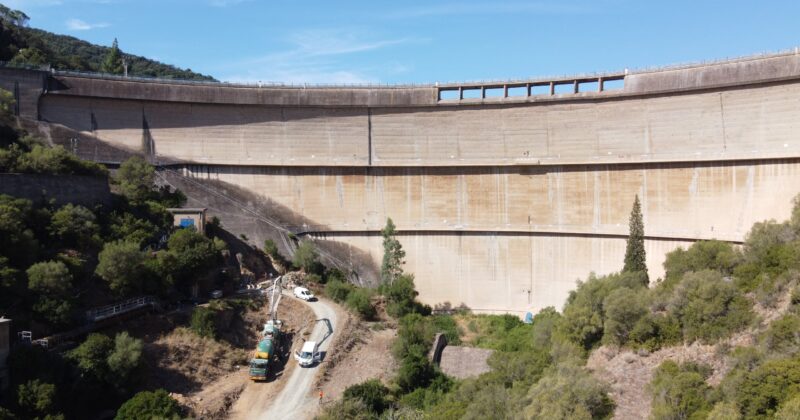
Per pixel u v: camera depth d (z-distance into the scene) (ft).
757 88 285.02
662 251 314.35
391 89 362.33
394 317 291.38
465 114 355.77
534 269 345.92
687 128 305.94
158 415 184.14
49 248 231.09
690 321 179.83
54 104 339.36
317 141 366.22
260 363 223.71
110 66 465.06
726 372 157.99
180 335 231.91
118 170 315.58
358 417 194.70
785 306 168.35
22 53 395.96
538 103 341.82
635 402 162.61
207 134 361.51
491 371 224.94
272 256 323.78
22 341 189.88
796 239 196.24
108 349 199.11
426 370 235.61
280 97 362.12
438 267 359.66
